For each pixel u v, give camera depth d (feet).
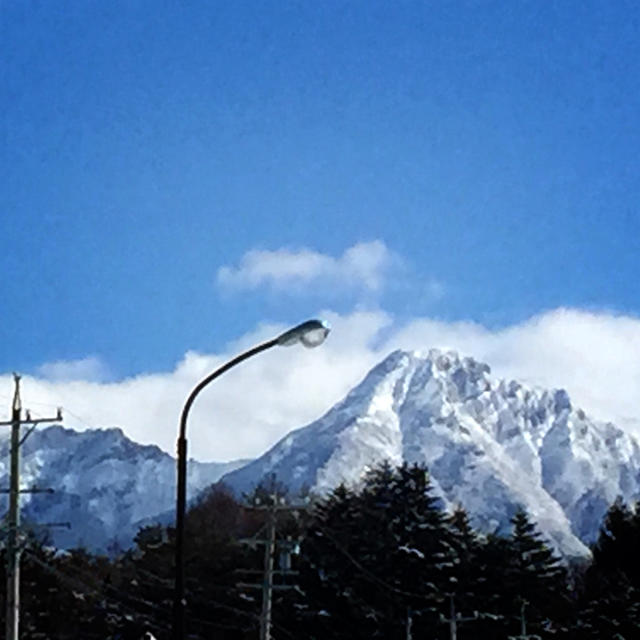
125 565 426.51
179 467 115.65
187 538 385.50
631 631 385.50
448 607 371.56
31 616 357.61
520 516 407.03
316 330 109.91
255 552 361.30
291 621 355.56
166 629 361.51
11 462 180.34
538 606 388.98
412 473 395.34
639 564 422.41
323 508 393.50
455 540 390.21
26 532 184.14
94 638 367.86
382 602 366.43
